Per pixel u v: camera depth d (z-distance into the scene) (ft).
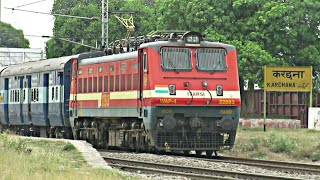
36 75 248.93
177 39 176.24
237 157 184.24
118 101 188.03
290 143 200.13
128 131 187.73
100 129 205.05
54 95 232.53
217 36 335.88
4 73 281.13
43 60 252.83
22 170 113.70
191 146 176.96
